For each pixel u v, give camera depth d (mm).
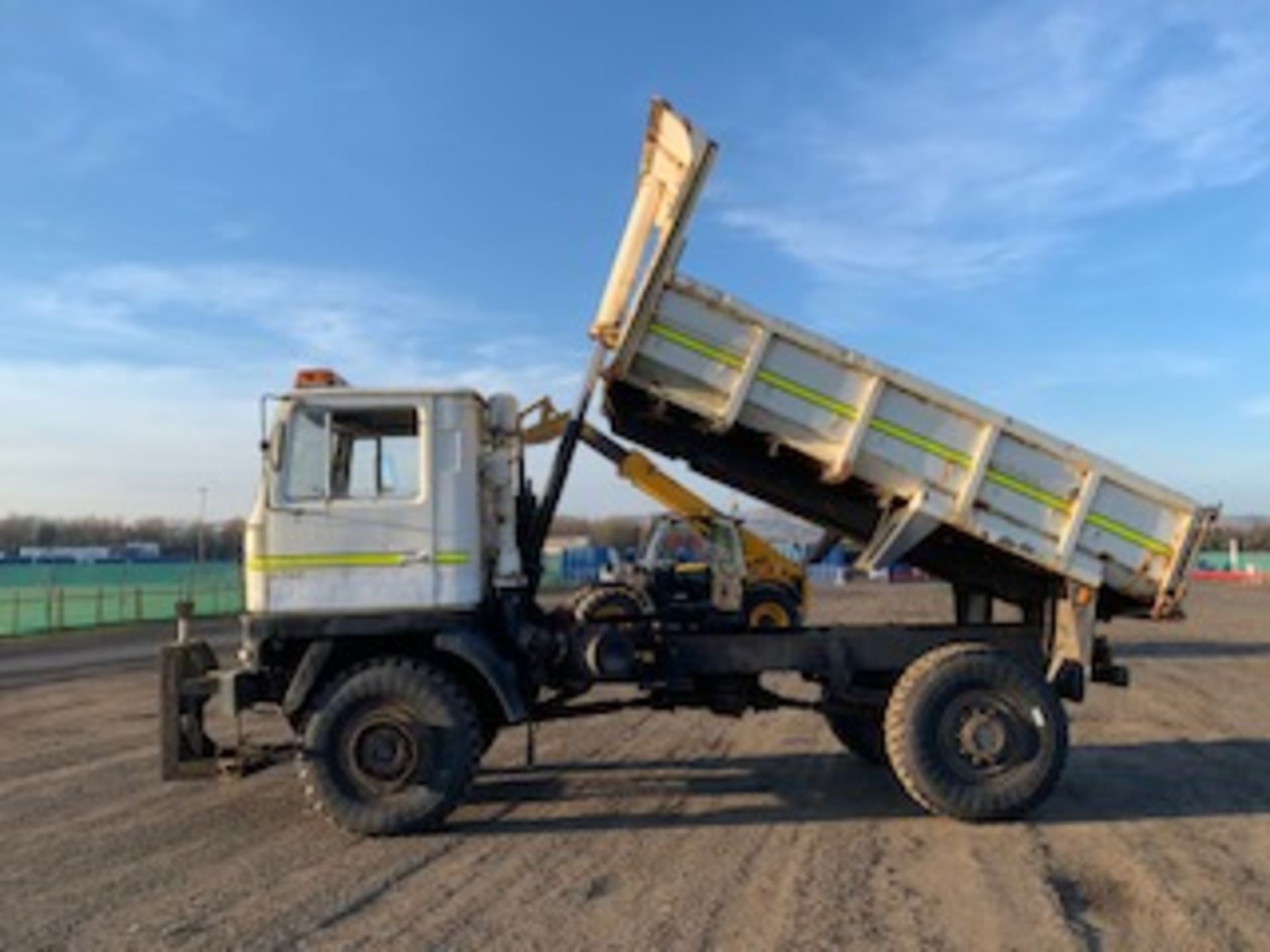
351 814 7668
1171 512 8695
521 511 9062
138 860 7246
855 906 6125
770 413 8641
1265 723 12906
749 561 20109
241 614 8180
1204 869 6852
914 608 35844
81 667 21953
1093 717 13438
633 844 7508
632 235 9023
